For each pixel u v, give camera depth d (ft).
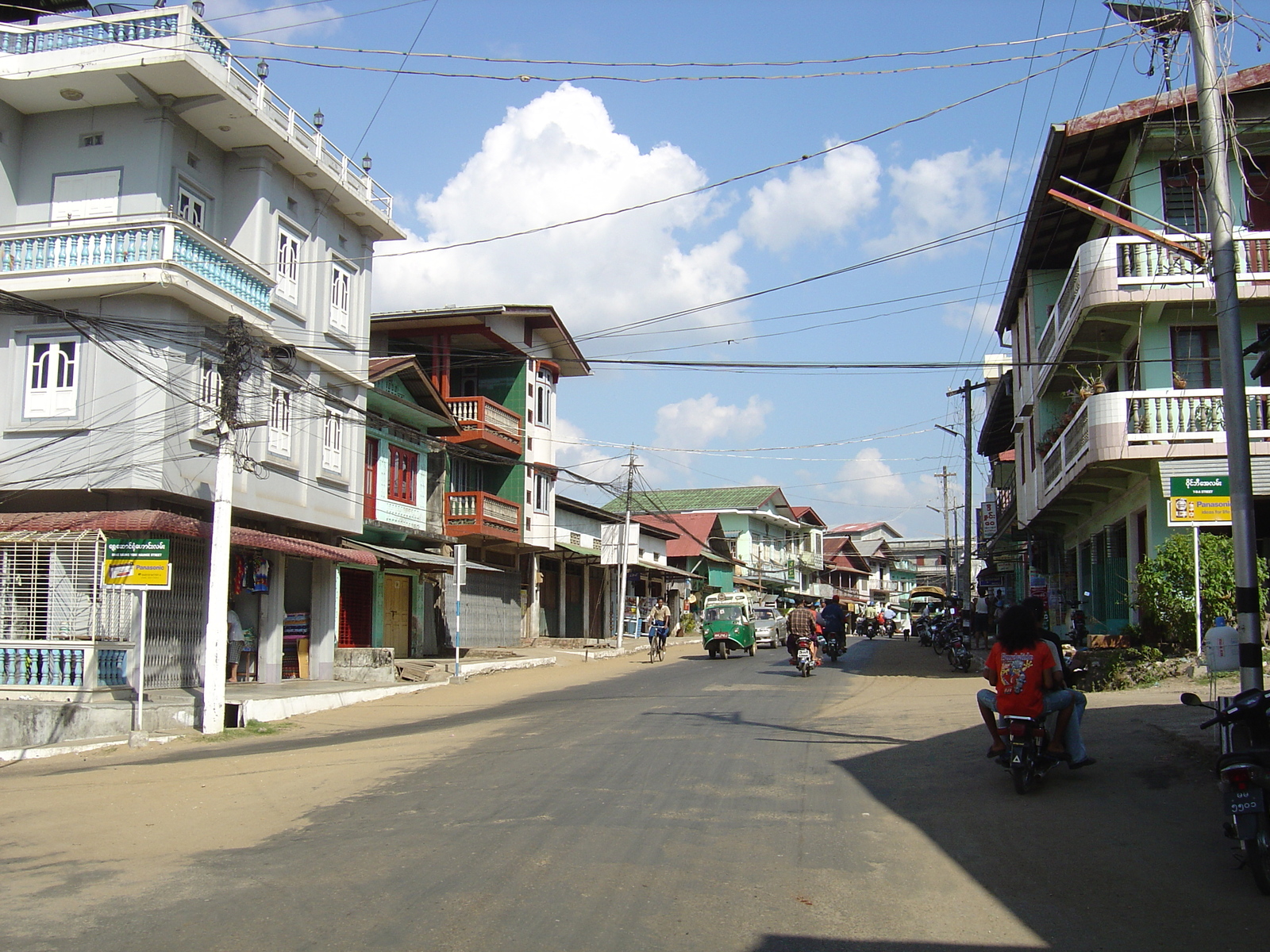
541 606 131.03
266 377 66.54
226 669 67.00
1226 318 32.96
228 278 62.34
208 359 61.36
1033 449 93.91
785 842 24.91
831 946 17.76
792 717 49.93
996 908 19.72
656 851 23.95
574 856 23.52
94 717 50.83
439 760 39.65
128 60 58.95
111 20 60.85
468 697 69.97
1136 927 18.49
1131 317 64.13
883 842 24.93
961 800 29.35
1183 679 52.19
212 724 52.31
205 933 18.71
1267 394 58.23
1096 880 21.33
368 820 28.55
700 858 23.34
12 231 58.23
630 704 59.26
